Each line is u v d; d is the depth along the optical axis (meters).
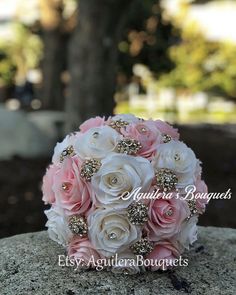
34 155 2.58
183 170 0.69
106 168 0.66
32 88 5.94
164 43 3.96
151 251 0.68
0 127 2.57
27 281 0.70
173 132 0.76
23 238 0.85
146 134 0.70
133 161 0.66
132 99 6.07
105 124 0.75
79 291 0.67
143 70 4.38
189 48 5.99
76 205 0.68
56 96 3.72
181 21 5.07
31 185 2.04
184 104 6.52
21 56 6.71
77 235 0.69
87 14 2.06
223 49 6.35
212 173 2.29
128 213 0.66
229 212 1.74
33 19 4.86
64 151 0.73
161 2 3.95
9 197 1.87
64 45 3.68
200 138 3.46
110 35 2.11
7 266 0.74
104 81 2.14
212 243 0.86
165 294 0.67
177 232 0.68
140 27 3.77
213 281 0.72
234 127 4.36
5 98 6.35
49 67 3.70
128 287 0.68
